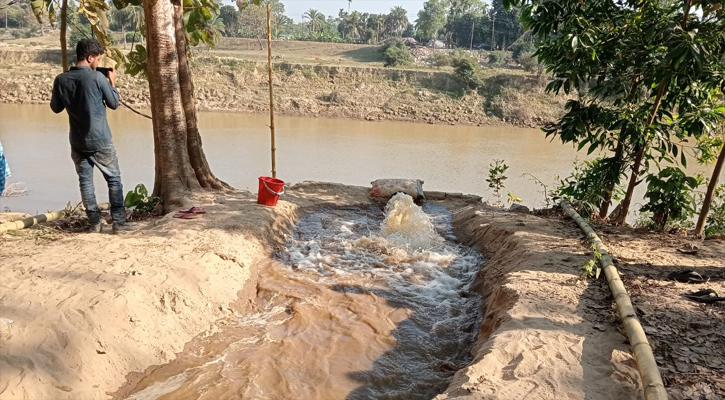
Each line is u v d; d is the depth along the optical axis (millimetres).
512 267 6133
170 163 8758
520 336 4359
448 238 8508
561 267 5828
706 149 8734
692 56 6535
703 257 6375
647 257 6316
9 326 4043
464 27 96688
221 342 4941
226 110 49250
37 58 55312
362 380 4480
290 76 56250
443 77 55750
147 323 4676
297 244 7758
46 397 3691
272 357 4703
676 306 4875
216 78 53812
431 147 35594
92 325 4293
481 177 26406
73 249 5855
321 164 28281
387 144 36156
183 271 5488
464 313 5902
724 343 4254
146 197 8641
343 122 47344
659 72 7215
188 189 8938
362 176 26016
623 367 3920
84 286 4797
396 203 8562
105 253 5762
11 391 3562
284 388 4277
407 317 5672
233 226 7113
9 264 5215
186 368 4496
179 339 4828
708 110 7805
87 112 6203
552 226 7590
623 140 8039
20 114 40281
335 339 5082
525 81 54281
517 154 33562
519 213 8766
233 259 6273
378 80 56875
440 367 4797
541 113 51312
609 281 5238
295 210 9008
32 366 3785
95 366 4074
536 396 3586
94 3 8898
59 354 3973
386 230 8297
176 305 5047
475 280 6660
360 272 6773
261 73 55812
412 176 26203
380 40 102188
